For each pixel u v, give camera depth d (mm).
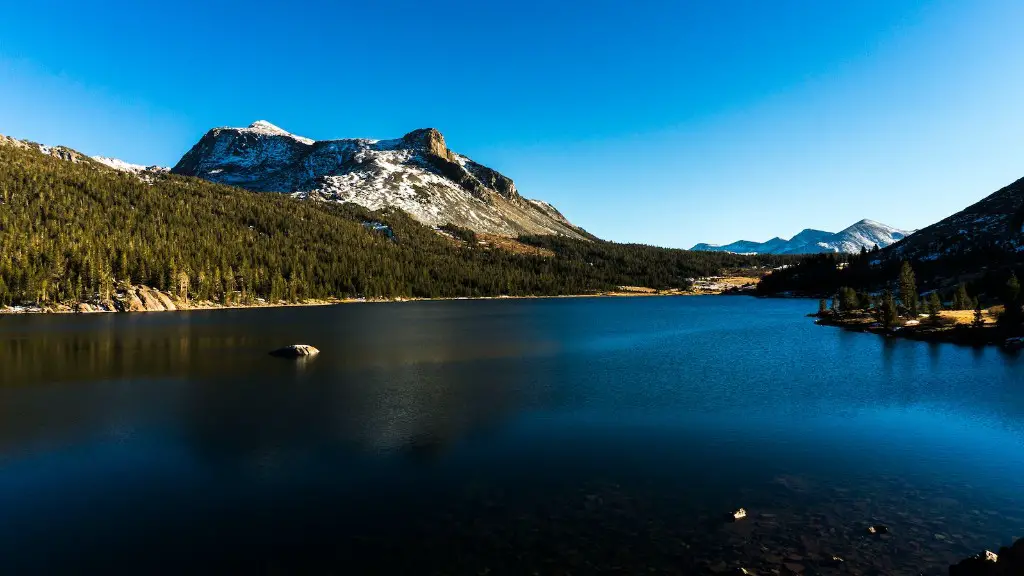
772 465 27922
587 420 37219
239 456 29812
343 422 36719
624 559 18219
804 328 107125
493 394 45625
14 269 137500
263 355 68375
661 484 25281
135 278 160500
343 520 21750
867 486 24797
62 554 19297
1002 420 36594
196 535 20625
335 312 158000
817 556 18203
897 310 107375
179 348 74875
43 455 30031
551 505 22922
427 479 26203
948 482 25250
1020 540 15859
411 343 82500
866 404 41500
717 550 18719
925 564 17609
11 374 54844
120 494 24641
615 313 162125
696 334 97250
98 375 54406
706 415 38500
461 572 17562
